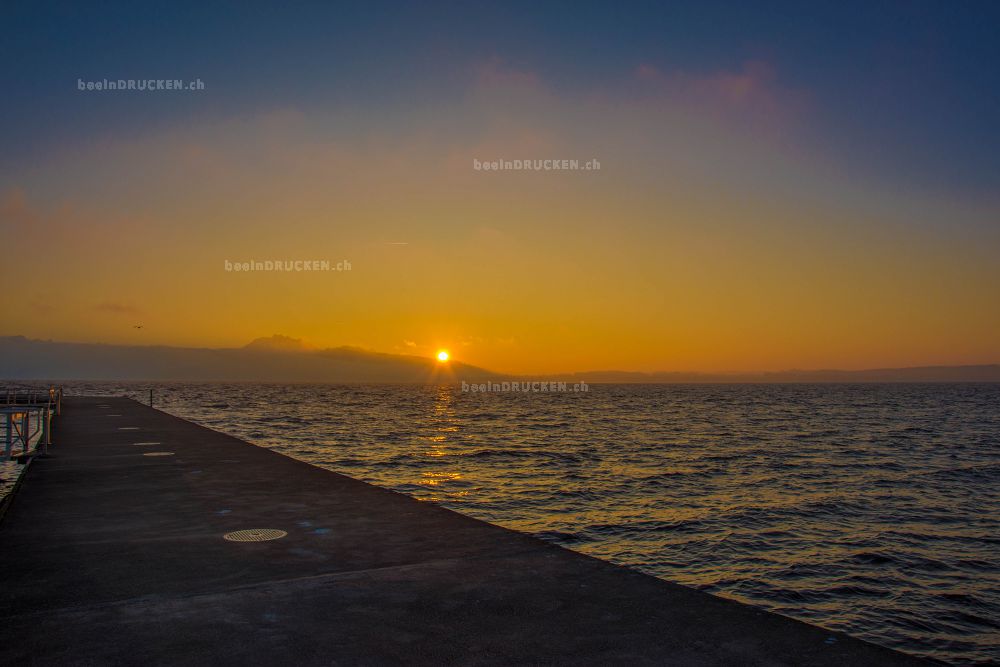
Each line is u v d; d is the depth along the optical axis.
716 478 25.84
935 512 19.38
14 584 4.69
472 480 24.59
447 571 5.00
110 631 3.79
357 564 5.20
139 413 27.53
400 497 8.17
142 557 5.42
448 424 60.56
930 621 10.88
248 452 13.19
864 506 20.17
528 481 24.47
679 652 3.50
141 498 8.12
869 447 39.28
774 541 15.65
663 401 137.62
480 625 3.90
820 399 149.38
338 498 8.11
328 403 115.69
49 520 6.89
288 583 4.71
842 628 10.57
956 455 34.97
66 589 4.57
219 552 5.57
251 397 147.00
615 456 33.53
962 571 13.48
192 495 8.33
